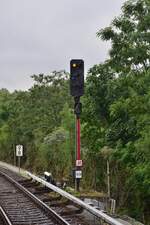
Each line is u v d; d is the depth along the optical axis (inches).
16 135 2532.0
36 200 993.5
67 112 1621.6
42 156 1923.0
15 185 1363.2
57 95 2324.1
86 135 1173.7
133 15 931.3
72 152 1478.8
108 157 1027.3
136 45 923.4
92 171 1202.6
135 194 999.0
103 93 1043.9
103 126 1114.7
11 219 779.4
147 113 850.8
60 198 1001.5
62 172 1567.4
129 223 690.2
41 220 771.4
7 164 2588.6
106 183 1090.1
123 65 960.9
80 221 738.8
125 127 945.5
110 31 960.9
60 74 2433.6
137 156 868.6
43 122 2198.6
